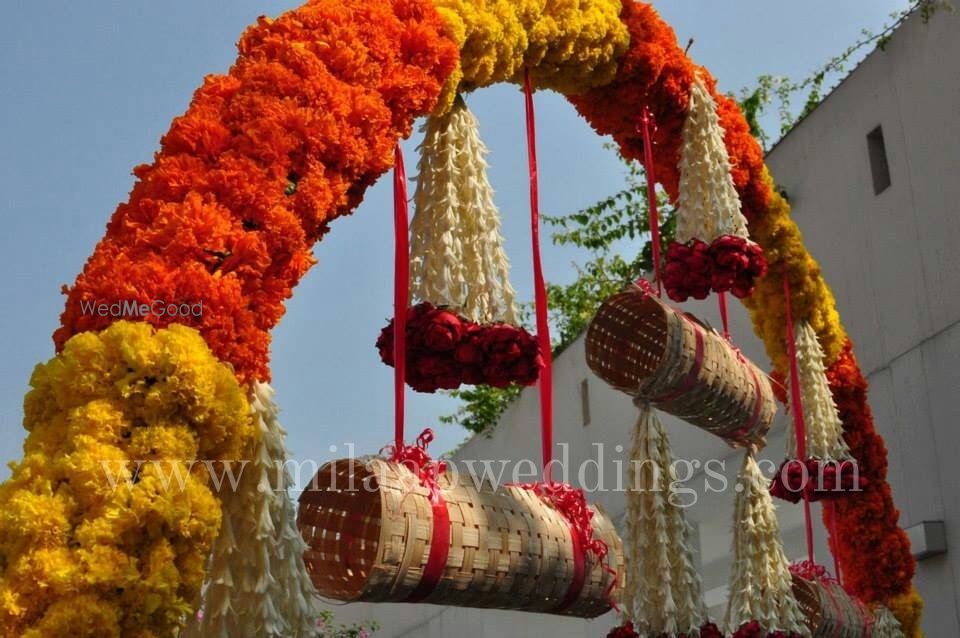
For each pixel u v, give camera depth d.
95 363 2.21
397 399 2.94
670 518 3.88
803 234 7.40
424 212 3.20
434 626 12.07
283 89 2.71
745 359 4.22
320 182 2.66
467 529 2.89
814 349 4.96
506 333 3.04
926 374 6.25
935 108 6.31
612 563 3.35
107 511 2.06
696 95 4.12
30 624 2.03
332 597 2.90
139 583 2.07
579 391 9.38
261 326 2.52
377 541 2.89
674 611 3.78
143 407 2.22
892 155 6.63
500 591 2.99
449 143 3.23
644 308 4.07
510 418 10.60
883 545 5.16
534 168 3.58
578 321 11.43
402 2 3.08
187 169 2.54
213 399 2.26
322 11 2.91
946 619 5.95
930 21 6.36
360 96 2.79
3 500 2.11
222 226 2.44
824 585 4.91
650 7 4.03
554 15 3.57
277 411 2.49
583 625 9.25
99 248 2.47
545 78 3.74
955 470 5.98
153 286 2.32
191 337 2.27
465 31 3.20
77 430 2.16
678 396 3.83
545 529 3.13
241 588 2.38
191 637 2.37
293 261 2.58
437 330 2.99
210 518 2.18
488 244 3.22
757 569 4.26
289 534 2.45
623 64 3.91
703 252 3.96
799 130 7.48
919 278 6.36
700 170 4.10
